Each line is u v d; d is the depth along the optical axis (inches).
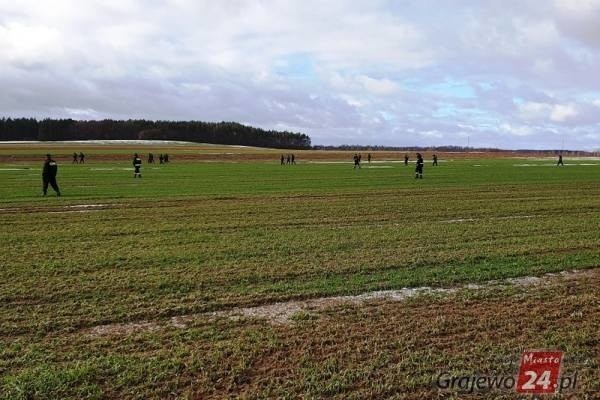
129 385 247.4
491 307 358.0
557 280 431.2
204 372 259.0
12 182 1497.3
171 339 301.4
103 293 386.3
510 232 654.5
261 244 573.3
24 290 390.9
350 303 367.9
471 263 483.8
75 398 235.1
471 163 3132.4
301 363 270.1
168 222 743.1
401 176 1776.6
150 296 380.2
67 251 536.7
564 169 2338.8
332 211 861.2
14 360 271.7
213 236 627.2
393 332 311.9
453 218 786.8
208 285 408.8
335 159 3907.5
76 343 295.7
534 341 299.3
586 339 301.4
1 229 679.1
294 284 410.6
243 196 1103.0
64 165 2792.8
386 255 515.2
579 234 641.0
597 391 245.0
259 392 240.5
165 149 5871.1
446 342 297.6
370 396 238.8
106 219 773.3
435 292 394.3
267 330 315.3
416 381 251.6
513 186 1363.2
